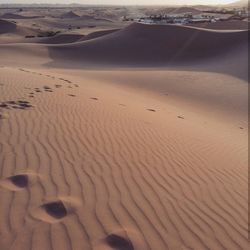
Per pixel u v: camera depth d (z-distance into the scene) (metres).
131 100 15.73
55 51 46.41
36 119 8.26
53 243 3.92
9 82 12.68
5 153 6.09
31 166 5.73
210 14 152.50
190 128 11.65
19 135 7.04
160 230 4.51
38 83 13.60
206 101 21.03
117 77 27.20
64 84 15.02
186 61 42.06
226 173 7.27
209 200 5.70
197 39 45.66
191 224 4.80
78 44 49.22
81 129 8.02
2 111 8.55
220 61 37.84
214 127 13.95
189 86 24.89
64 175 5.59
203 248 4.33
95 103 11.32
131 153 7.08
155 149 7.67
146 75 28.94
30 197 4.79
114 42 49.31
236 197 6.07
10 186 5.02
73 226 4.28
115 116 9.96
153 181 5.94
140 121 10.14
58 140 7.08
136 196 5.29
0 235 3.93
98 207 4.79
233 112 18.88
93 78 25.20
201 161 7.68
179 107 18.28
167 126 10.57
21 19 145.00
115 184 5.56
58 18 162.12
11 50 43.81
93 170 5.94
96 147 7.04
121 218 4.62
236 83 26.05
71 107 9.98
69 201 4.81
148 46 47.50
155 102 17.78
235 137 12.63
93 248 3.93
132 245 4.10
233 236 4.73
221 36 44.81
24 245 3.82
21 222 4.21
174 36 48.00
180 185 6.02
